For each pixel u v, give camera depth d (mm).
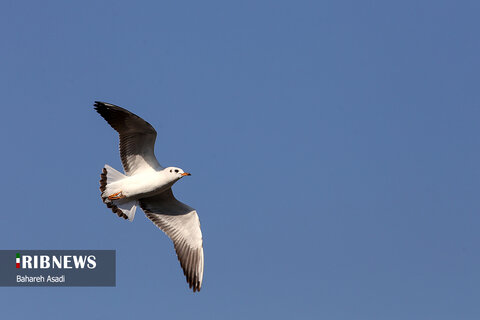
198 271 16922
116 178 16703
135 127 16375
